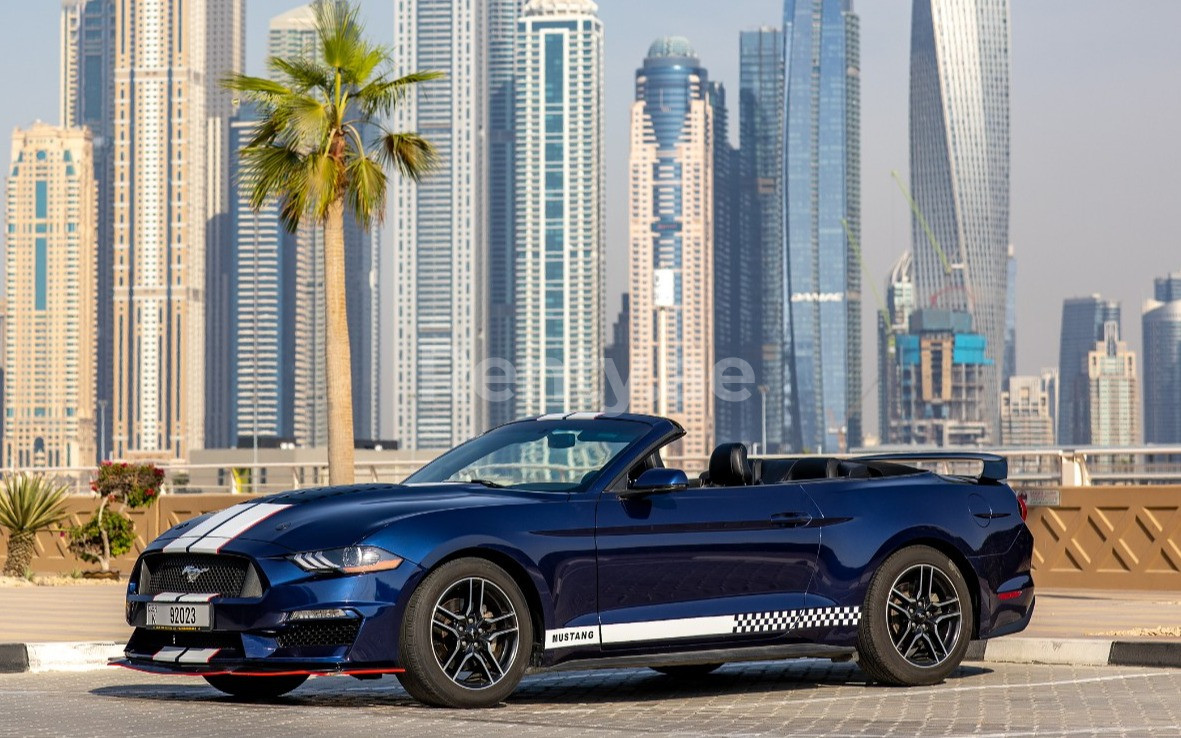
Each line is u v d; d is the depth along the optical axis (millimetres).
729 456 11688
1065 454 24969
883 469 12875
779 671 13461
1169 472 24656
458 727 9570
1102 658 13617
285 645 10023
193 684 12922
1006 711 10523
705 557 11164
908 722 9961
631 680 12867
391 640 10141
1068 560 24359
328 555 10094
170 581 10562
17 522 29984
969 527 12438
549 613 10578
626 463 11141
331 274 28312
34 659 14273
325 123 27672
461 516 10461
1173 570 23297
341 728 9508
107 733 9258
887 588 11961
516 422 12195
